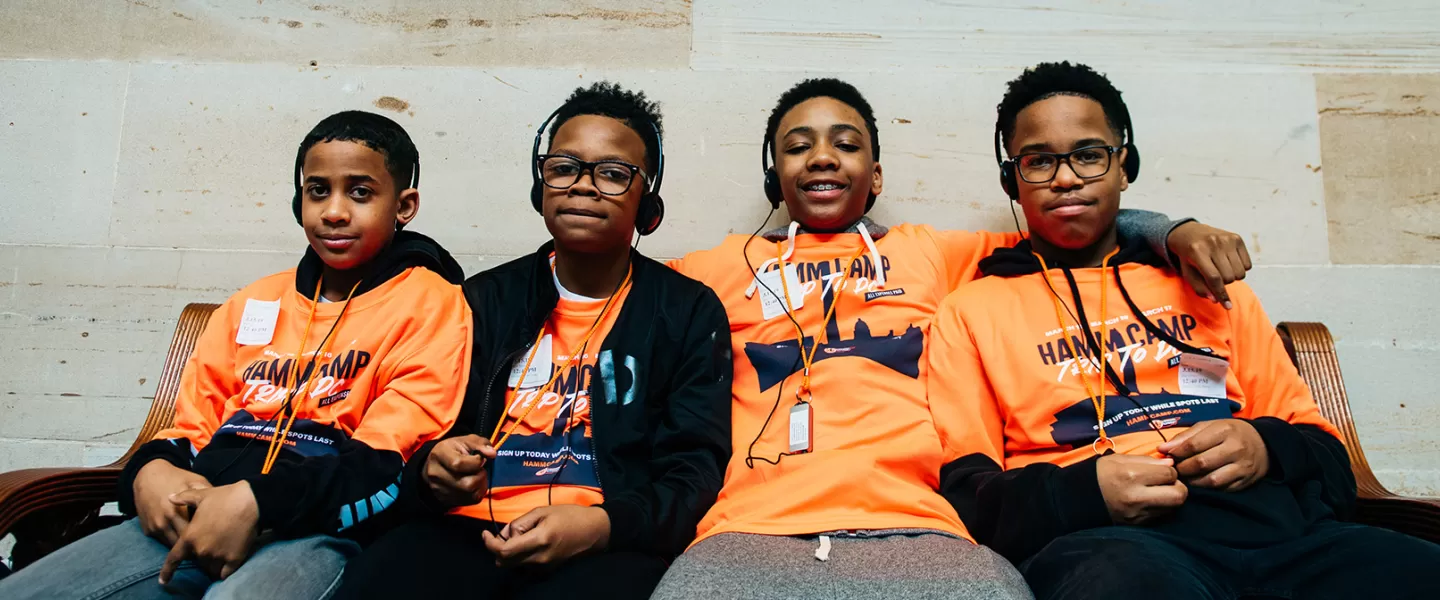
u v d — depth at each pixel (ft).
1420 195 6.70
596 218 5.03
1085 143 5.19
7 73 7.06
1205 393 4.80
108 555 4.16
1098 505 4.06
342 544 4.44
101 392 6.64
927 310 5.51
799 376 5.20
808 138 5.68
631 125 5.41
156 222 6.88
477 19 7.14
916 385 5.19
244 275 6.81
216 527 4.00
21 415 6.60
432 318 5.05
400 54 7.10
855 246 5.73
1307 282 6.61
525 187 6.91
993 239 6.09
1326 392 5.71
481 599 4.02
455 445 4.23
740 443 5.04
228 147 6.97
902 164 6.86
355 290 5.20
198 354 5.23
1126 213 5.65
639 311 5.19
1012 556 4.37
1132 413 4.73
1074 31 7.00
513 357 5.05
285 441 4.75
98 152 6.96
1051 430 4.82
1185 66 6.93
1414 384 6.46
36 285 6.79
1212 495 4.17
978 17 7.06
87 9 7.13
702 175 6.88
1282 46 6.92
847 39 7.05
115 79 7.06
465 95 7.03
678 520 4.35
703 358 5.04
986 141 6.87
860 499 4.45
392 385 4.83
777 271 5.66
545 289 5.20
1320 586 3.82
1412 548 3.73
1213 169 6.76
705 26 7.09
